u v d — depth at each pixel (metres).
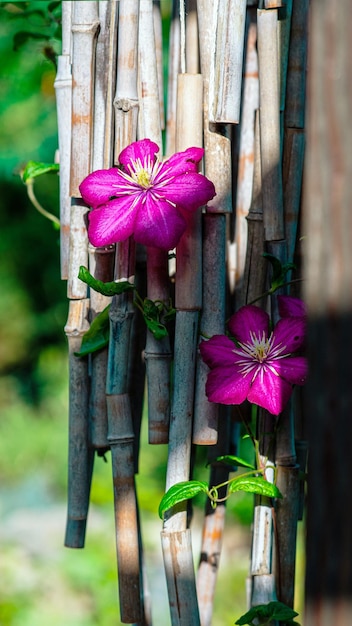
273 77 1.82
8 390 6.18
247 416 1.95
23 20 2.29
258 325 1.79
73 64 1.85
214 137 1.81
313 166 1.50
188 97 1.80
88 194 1.80
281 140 1.87
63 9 1.92
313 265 1.50
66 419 5.97
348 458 1.49
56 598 3.53
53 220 2.19
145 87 1.88
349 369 1.49
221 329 1.82
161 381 1.84
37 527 4.46
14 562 3.82
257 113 1.88
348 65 1.48
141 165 1.79
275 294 1.84
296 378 1.76
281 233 1.84
